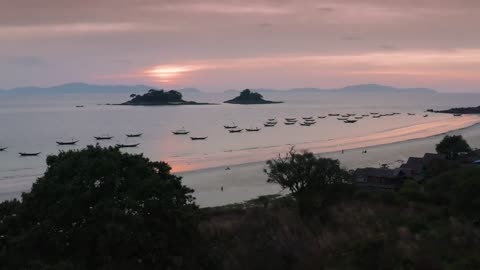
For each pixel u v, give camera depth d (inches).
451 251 689.6
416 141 4867.1
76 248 652.7
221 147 4862.2
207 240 711.7
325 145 4734.3
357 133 6205.7
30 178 3129.9
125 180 726.5
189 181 2847.0
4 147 4886.8
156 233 659.4
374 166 3368.6
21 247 641.0
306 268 606.5
